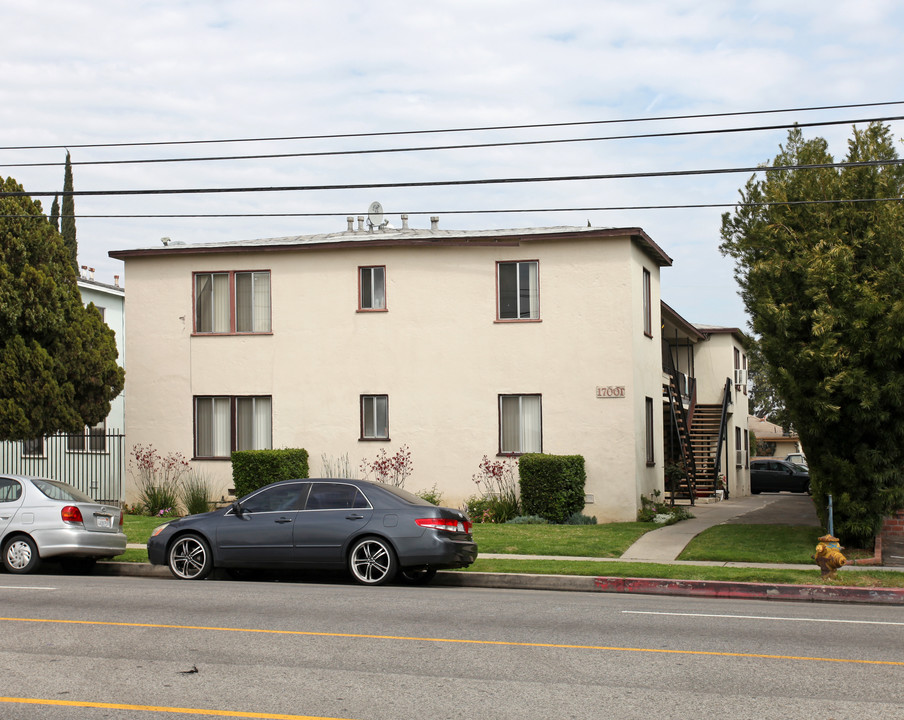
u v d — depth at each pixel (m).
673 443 29.48
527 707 7.04
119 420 31.67
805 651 9.17
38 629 9.88
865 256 17.58
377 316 25.12
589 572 15.34
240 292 26.02
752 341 20.09
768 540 18.75
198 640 9.35
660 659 8.70
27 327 22.56
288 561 14.54
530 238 24.19
